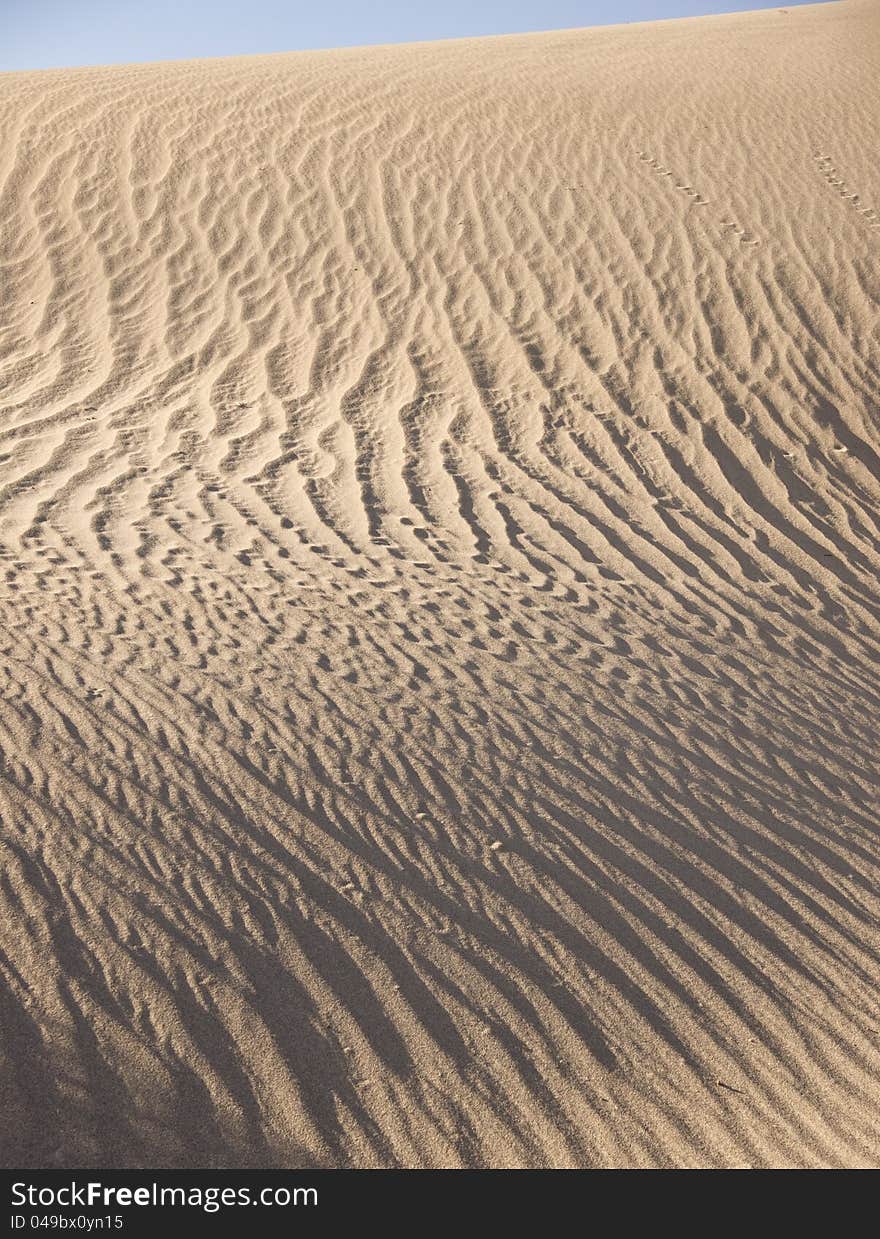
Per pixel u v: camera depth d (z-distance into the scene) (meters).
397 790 3.75
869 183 11.65
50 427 7.62
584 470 7.54
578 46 17.77
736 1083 2.80
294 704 4.23
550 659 5.03
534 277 9.95
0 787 3.38
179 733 3.88
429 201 11.07
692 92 14.23
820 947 3.38
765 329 9.39
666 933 3.30
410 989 2.89
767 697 5.03
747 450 8.03
